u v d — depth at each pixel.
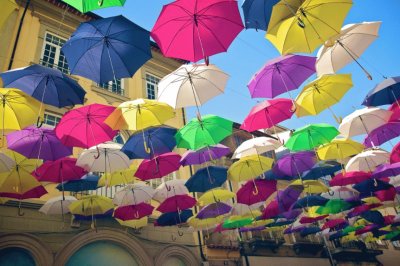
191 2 3.88
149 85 14.63
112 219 9.70
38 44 11.14
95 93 11.93
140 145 7.20
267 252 15.05
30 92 4.89
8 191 6.24
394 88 6.31
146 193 8.09
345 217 13.07
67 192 9.32
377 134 8.01
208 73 5.62
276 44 4.15
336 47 5.02
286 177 9.13
